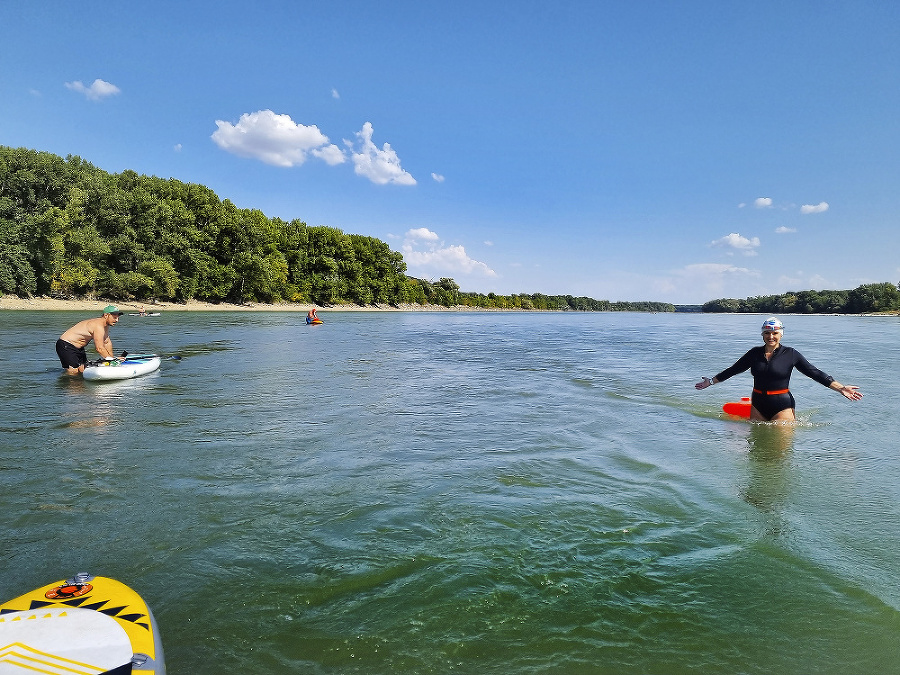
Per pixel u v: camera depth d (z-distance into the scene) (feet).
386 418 24.08
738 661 7.66
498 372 41.73
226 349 56.65
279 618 8.63
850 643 8.07
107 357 36.94
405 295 349.00
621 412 25.82
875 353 60.08
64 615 7.43
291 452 18.38
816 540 11.54
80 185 168.86
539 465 16.99
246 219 212.64
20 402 27.04
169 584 9.64
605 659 7.67
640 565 10.37
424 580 9.78
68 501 13.71
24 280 147.13
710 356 56.70
